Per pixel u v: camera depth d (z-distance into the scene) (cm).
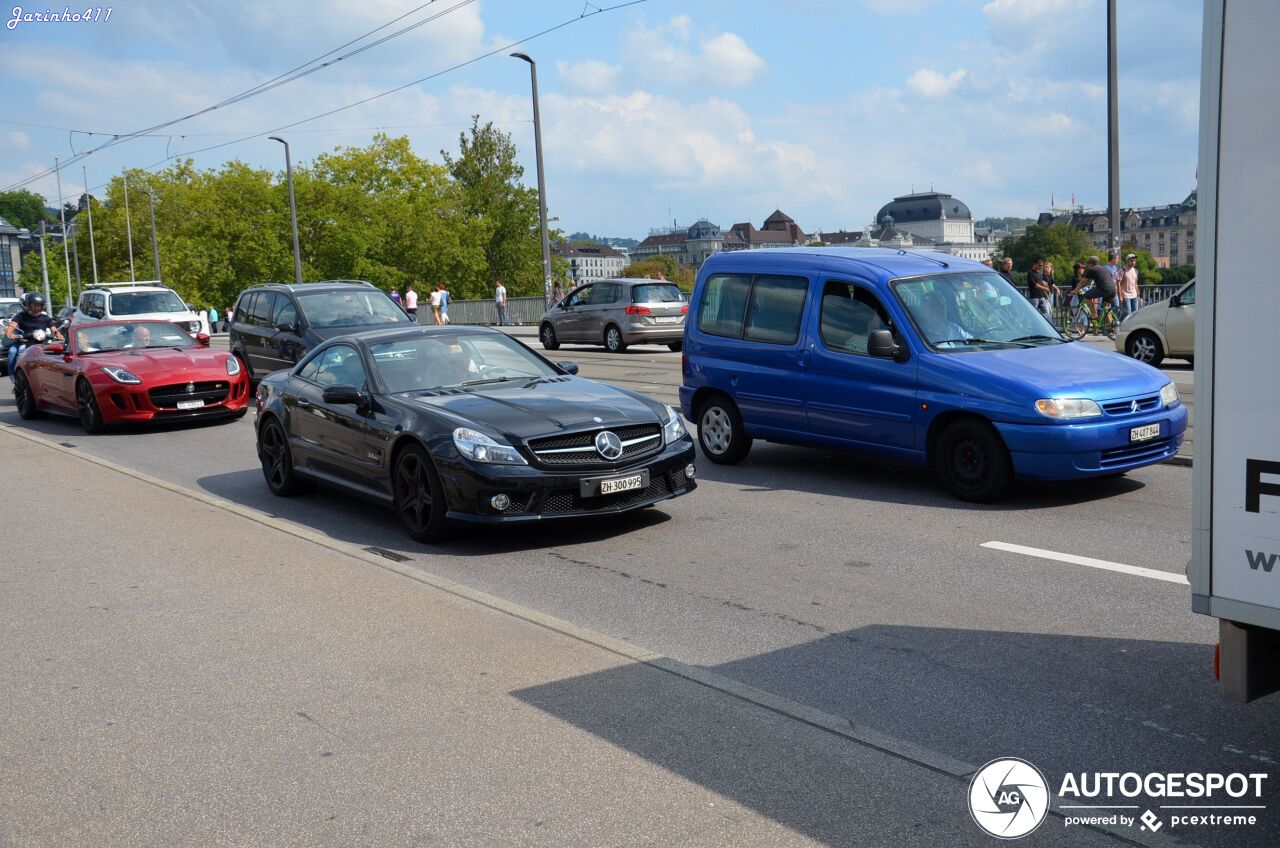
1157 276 13775
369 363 866
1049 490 868
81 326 1612
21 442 1395
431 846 342
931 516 795
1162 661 485
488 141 9444
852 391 905
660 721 432
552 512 732
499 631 549
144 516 878
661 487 779
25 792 392
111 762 414
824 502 859
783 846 333
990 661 493
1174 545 687
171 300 2603
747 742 410
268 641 547
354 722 441
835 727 422
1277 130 302
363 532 815
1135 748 399
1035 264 2466
